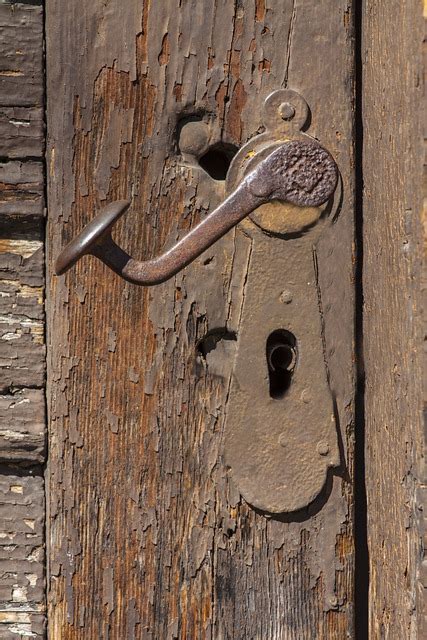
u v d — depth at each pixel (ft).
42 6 3.13
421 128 2.94
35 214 3.14
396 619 3.06
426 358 2.95
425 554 2.96
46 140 3.14
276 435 3.16
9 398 3.16
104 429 3.16
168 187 3.14
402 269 3.01
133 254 3.14
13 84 3.13
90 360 3.16
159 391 3.16
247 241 3.15
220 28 3.13
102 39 3.13
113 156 3.14
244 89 3.14
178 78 3.13
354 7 3.15
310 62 3.14
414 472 2.99
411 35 2.97
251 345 3.15
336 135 3.15
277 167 3.06
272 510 3.16
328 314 3.16
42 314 3.16
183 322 3.15
